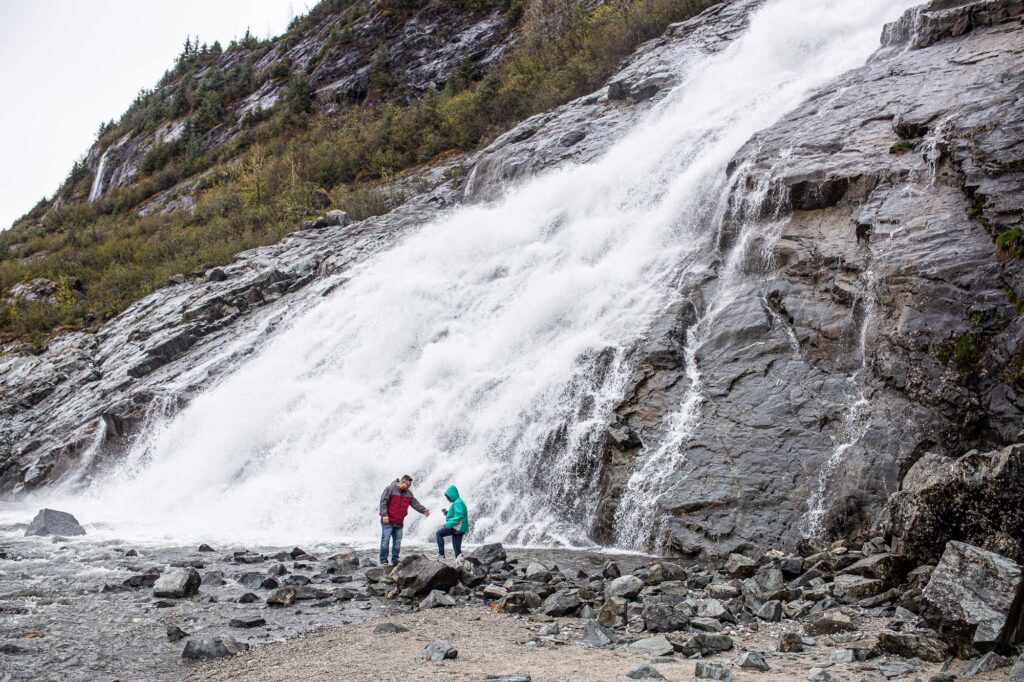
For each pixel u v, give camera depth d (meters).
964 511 7.32
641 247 17.59
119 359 27.11
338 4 70.81
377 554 11.31
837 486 10.17
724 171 17.17
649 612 7.05
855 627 6.58
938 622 5.92
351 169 42.66
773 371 12.20
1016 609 5.64
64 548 12.08
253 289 27.66
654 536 11.07
